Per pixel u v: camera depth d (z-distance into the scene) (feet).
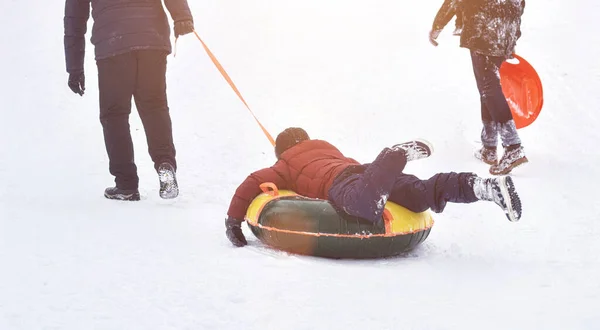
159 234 16.63
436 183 14.92
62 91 36.37
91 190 22.53
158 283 12.90
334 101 32.17
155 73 20.57
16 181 23.94
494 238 16.98
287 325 10.98
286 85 34.40
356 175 15.30
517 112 26.32
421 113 30.27
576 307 11.86
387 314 11.48
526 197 21.03
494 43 24.20
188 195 21.65
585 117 28.68
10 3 51.85
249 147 27.84
